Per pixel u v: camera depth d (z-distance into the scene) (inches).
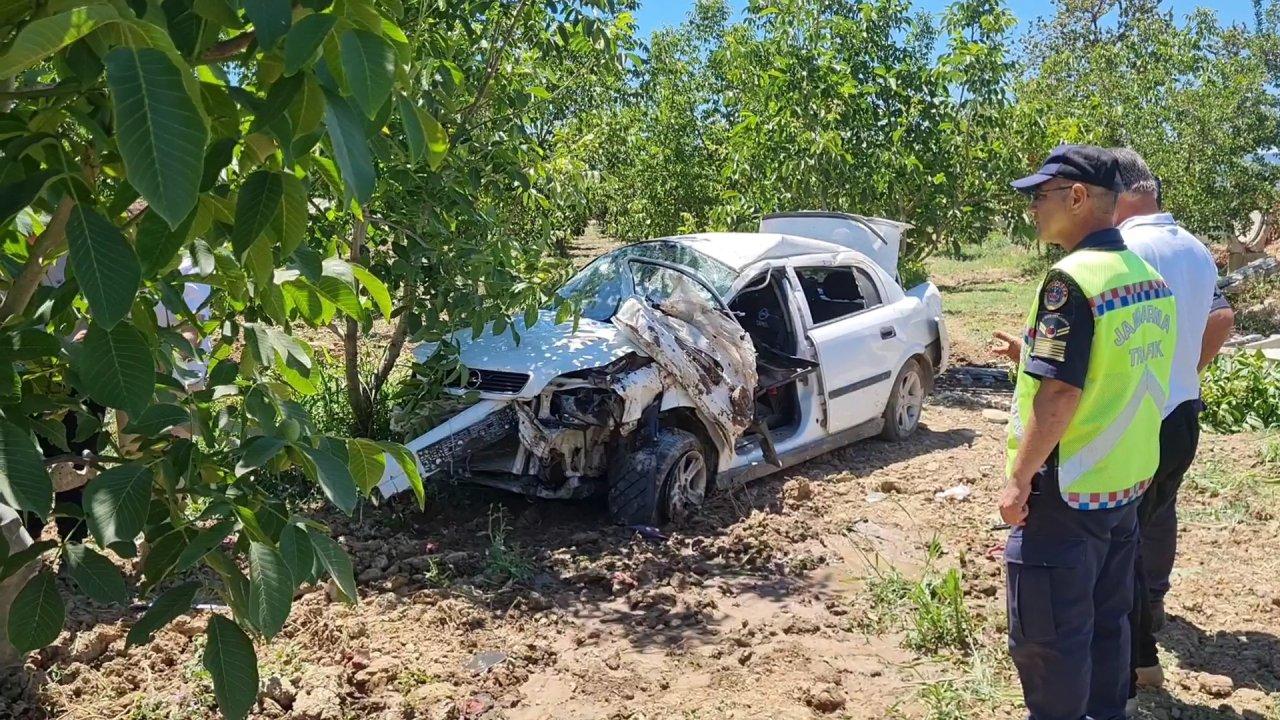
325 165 100.9
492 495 259.4
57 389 120.0
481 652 178.9
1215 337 167.3
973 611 194.9
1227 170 777.6
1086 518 127.6
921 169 451.2
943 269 976.9
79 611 186.9
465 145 253.4
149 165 63.4
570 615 195.6
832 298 316.8
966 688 165.0
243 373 123.6
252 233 80.8
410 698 161.3
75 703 158.2
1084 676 130.8
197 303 220.5
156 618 90.2
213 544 88.1
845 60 458.0
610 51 280.8
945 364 340.8
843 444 296.8
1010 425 132.7
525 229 288.5
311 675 166.1
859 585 211.6
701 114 666.8
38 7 76.3
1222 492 263.6
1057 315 124.0
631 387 227.6
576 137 326.6
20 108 90.4
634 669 173.6
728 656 178.9
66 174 80.8
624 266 274.4
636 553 220.4
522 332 248.1
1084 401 125.3
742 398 243.4
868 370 299.3
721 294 262.2
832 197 470.6
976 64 455.8
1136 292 126.2
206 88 83.0
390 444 106.3
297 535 90.4
